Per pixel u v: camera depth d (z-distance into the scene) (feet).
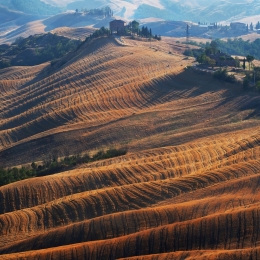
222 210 321.11
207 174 388.16
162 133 547.49
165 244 294.05
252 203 323.57
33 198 396.98
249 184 354.95
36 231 346.74
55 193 400.47
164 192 372.17
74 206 366.43
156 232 301.43
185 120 571.28
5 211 388.78
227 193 350.02
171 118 579.07
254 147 444.96
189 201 348.18
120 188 382.22
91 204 366.84
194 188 372.38
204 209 326.24
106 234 319.47
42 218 359.46
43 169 478.59
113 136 551.18
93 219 331.77
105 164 449.48
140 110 648.79
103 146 535.19
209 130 518.78
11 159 545.44
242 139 465.47
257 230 290.15
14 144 583.58
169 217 324.19
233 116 563.48
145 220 324.80
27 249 318.24
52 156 530.27
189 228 299.99
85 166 454.40
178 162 431.43
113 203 366.43
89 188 403.34
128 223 324.39
